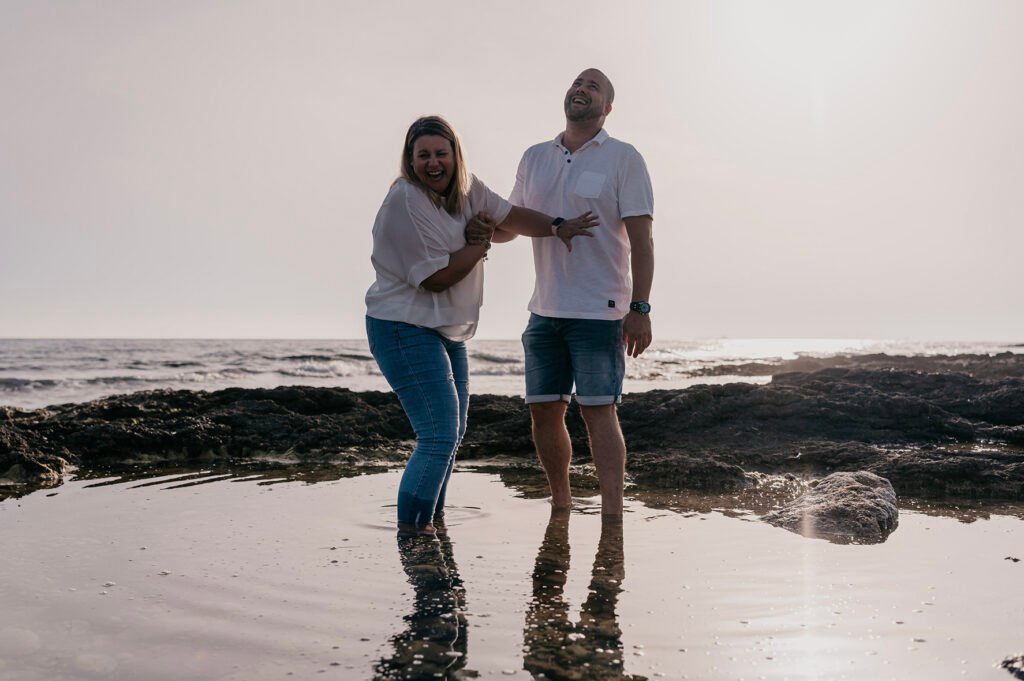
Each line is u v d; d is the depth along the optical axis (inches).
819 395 270.4
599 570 111.7
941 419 245.8
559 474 160.4
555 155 153.2
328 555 119.3
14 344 2790.4
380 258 136.2
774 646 82.2
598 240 146.6
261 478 195.6
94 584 103.3
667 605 95.7
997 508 160.7
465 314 142.0
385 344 137.7
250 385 879.7
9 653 79.0
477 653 79.7
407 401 139.9
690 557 119.0
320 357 1598.2
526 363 158.9
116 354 1788.9
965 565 114.4
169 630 86.2
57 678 72.9
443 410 138.6
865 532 136.1
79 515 148.3
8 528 136.7
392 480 192.7
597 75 149.6
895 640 83.9
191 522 142.4
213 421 249.6
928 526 142.5
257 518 146.2
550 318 151.8
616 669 76.0
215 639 83.5
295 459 227.5
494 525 142.3
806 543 128.8
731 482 183.6
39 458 201.5
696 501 167.2
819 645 82.6
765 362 1731.1
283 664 76.6
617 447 148.5
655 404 259.0
